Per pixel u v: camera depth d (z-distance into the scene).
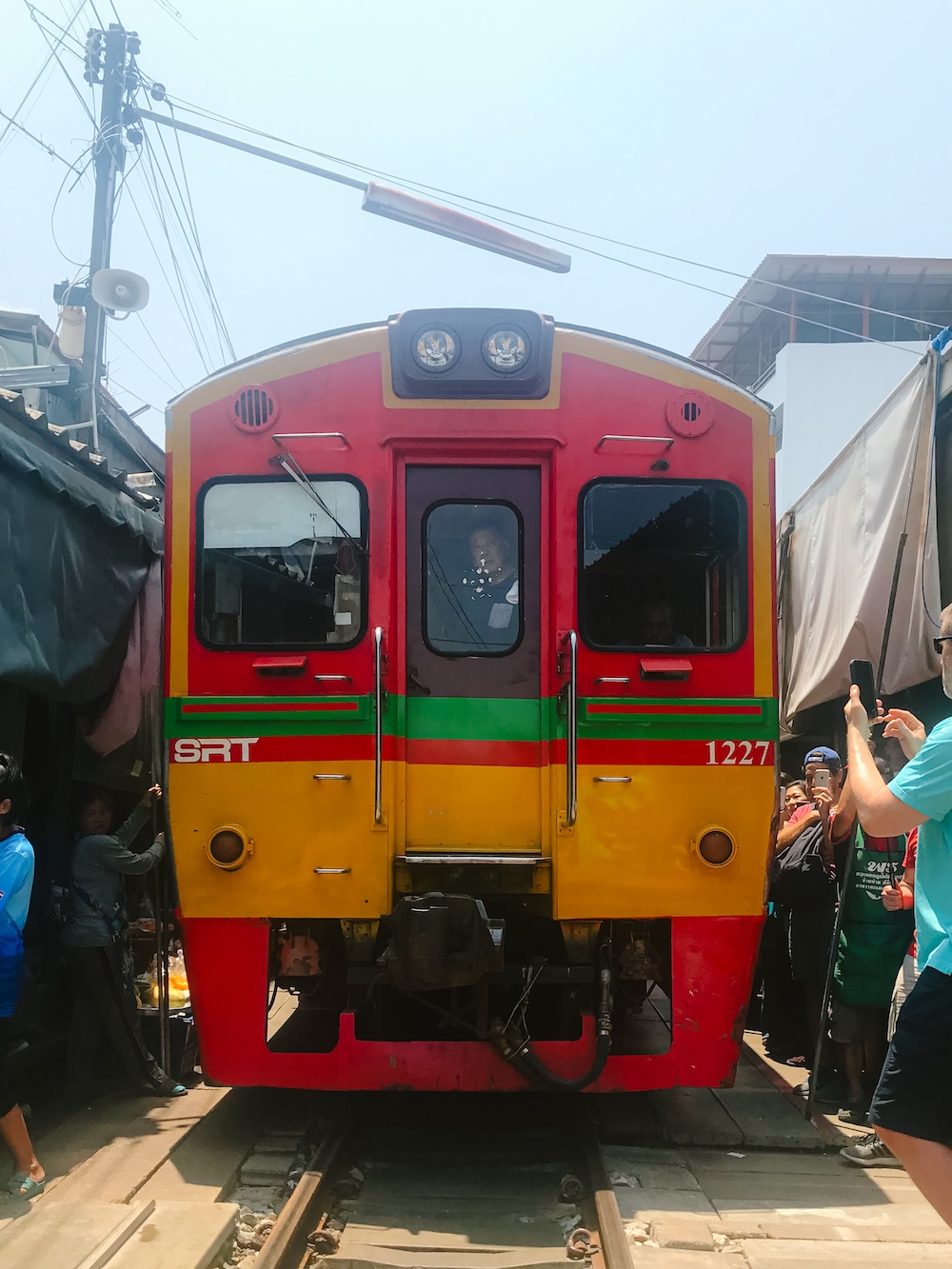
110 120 8.91
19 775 4.21
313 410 4.84
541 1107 5.43
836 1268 3.55
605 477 4.80
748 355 31.58
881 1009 5.18
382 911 4.54
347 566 4.77
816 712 9.09
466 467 4.88
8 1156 4.47
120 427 9.84
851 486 7.07
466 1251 3.72
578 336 4.86
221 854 4.63
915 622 5.96
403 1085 4.52
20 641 4.50
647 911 4.60
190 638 4.75
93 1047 5.41
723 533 4.84
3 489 4.46
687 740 4.68
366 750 4.63
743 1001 4.63
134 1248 3.55
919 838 2.96
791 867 5.88
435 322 4.79
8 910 4.09
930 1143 2.75
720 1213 4.06
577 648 4.68
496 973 4.55
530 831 4.70
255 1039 4.59
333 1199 4.20
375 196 7.91
